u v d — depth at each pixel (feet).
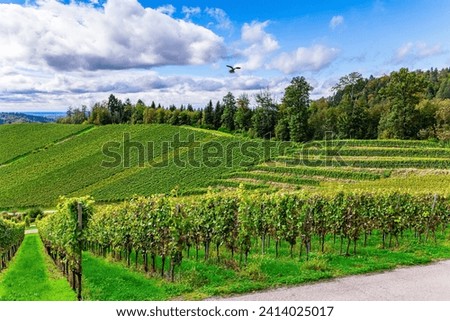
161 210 39.83
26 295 37.24
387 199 52.16
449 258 43.24
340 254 46.01
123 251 56.49
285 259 44.24
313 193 52.65
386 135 280.31
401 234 57.00
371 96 418.72
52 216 63.10
